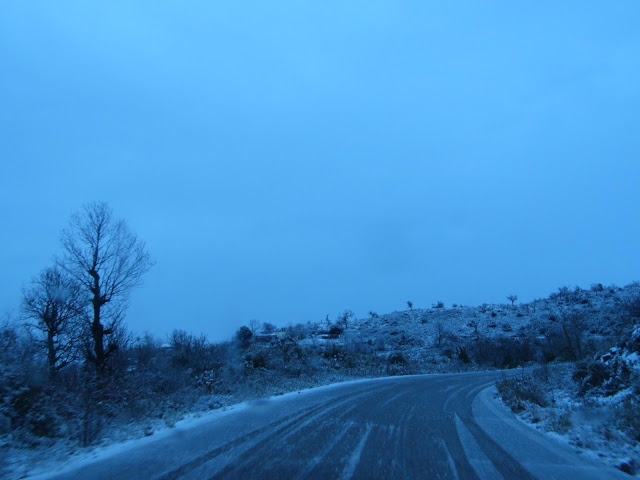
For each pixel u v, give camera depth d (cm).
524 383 2466
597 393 1845
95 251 2264
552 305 8200
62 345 2195
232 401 1811
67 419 1184
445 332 7206
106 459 862
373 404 1772
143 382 1775
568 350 4806
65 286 2203
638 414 1216
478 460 911
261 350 3541
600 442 1092
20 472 795
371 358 4584
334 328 7469
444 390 2503
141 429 1184
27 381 1278
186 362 3038
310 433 1134
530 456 962
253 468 792
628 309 4678
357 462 858
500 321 7894
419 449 993
